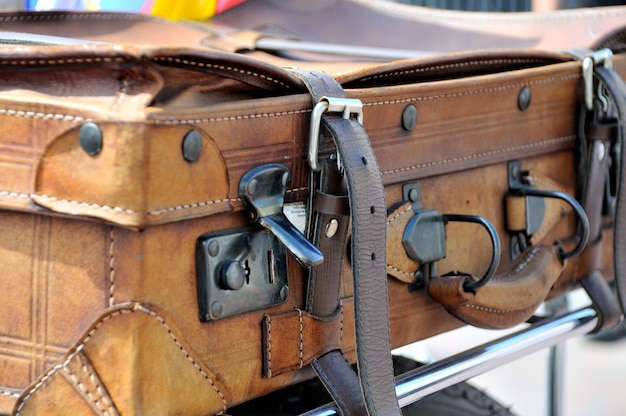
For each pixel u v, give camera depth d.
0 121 0.94
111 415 0.92
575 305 3.19
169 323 0.92
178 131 0.89
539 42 1.66
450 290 1.20
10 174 0.94
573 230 1.47
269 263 1.01
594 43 1.51
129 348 0.91
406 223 1.18
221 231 0.97
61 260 0.94
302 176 1.04
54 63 0.93
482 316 1.22
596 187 1.46
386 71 1.15
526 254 1.34
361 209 1.00
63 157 0.91
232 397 1.00
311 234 1.05
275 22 1.83
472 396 1.58
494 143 1.30
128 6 1.70
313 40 1.81
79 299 0.93
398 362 1.54
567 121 1.43
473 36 1.75
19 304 0.97
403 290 1.20
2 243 0.98
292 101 1.01
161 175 0.89
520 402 2.87
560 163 1.44
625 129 1.37
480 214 1.31
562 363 1.93
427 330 1.26
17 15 1.43
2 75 0.99
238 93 1.01
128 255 0.90
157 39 1.56
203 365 0.96
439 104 1.20
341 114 1.04
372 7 1.85
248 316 1.01
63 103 0.90
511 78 1.30
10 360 0.98
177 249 0.93
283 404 1.33
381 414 1.03
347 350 1.14
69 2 1.66
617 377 3.12
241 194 0.97
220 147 0.94
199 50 0.91
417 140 1.18
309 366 1.09
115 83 0.92
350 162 1.00
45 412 0.95
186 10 1.77
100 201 0.89
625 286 1.39
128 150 0.87
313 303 1.07
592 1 2.30
